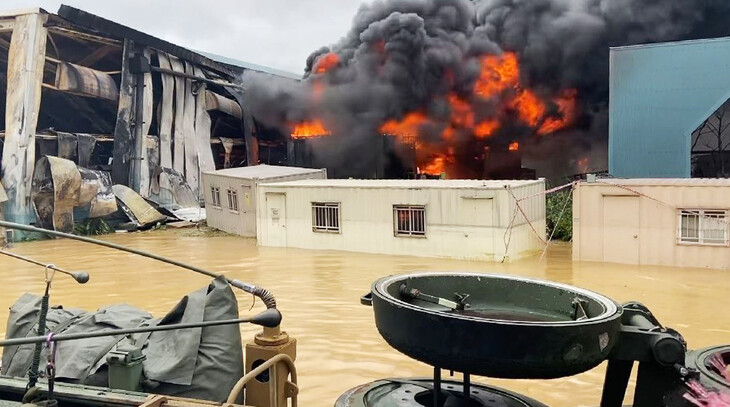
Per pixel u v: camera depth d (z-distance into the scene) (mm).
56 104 27062
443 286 4422
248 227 23422
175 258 18188
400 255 17938
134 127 28047
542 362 3193
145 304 12117
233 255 18594
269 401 4582
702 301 11633
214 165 32656
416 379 4586
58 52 26000
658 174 23000
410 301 4199
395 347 3723
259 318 3975
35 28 24000
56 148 25594
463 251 16969
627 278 13875
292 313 11031
